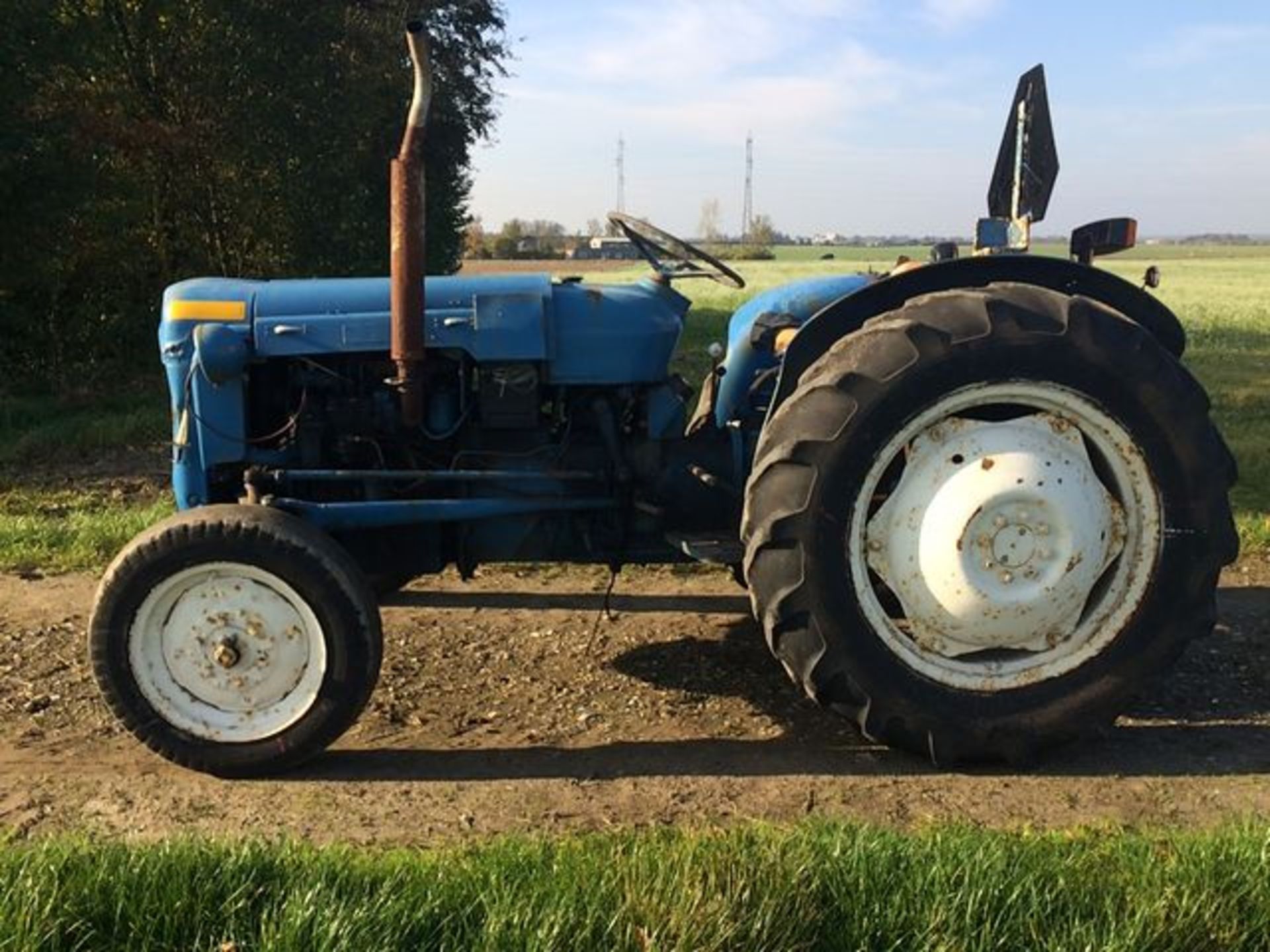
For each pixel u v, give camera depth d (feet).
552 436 14.48
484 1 87.40
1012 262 12.77
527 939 8.36
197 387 13.74
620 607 18.04
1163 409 11.89
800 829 10.23
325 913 8.50
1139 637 12.30
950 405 11.80
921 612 12.21
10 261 40.57
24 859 9.30
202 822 11.29
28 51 39.63
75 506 25.58
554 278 14.71
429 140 87.10
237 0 51.47
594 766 12.64
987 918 8.76
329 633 12.04
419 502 13.61
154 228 51.83
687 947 8.21
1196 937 8.61
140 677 12.19
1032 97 14.49
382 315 13.61
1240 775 12.26
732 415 14.61
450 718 14.08
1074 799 11.70
